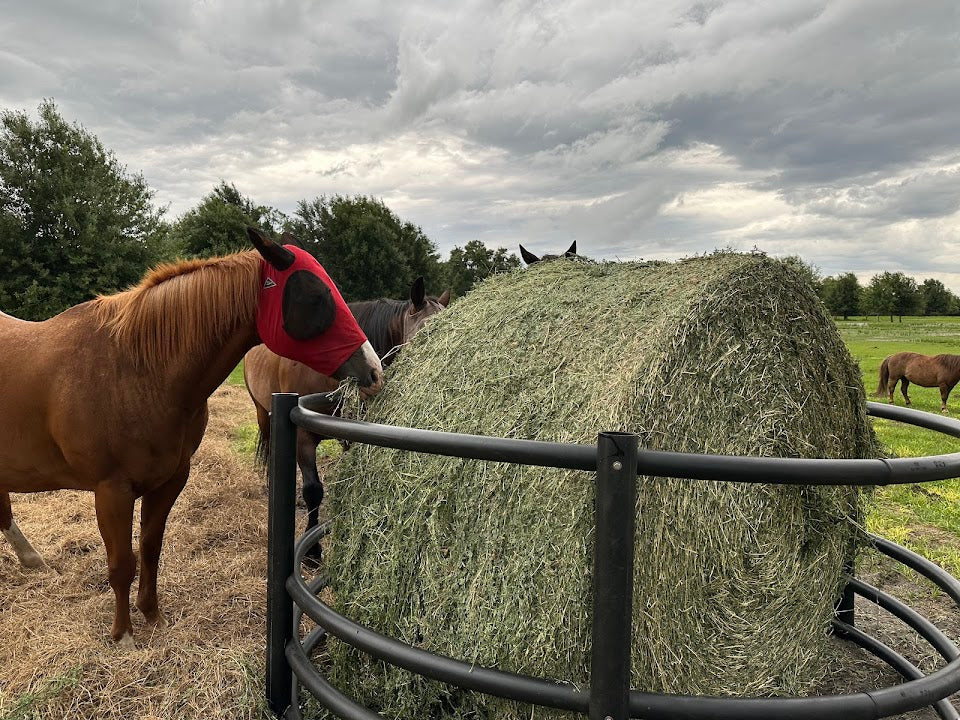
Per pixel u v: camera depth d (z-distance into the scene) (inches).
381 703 74.6
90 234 729.6
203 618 108.0
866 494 84.6
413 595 72.3
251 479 207.8
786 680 71.2
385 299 173.9
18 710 80.1
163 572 127.5
